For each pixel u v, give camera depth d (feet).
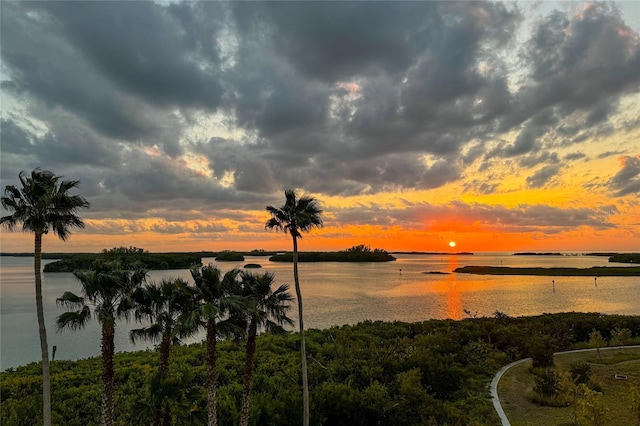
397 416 70.13
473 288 320.70
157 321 57.06
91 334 165.68
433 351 96.89
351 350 103.09
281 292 66.90
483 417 67.82
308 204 71.36
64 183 59.11
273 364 90.89
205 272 57.93
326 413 70.74
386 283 369.71
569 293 283.79
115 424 61.41
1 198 55.11
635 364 94.79
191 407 56.90
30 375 88.58
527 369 96.27
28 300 254.68
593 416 55.98
